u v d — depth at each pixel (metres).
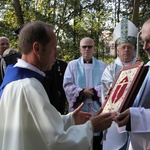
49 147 1.60
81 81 4.33
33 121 1.63
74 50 9.62
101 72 4.41
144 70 2.00
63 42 9.79
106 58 9.94
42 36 1.71
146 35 2.08
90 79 4.36
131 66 2.19
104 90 3.54
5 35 9.38
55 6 9.84
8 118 1.63
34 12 9.55
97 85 4.31
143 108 2.08
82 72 4.37
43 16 9.55
